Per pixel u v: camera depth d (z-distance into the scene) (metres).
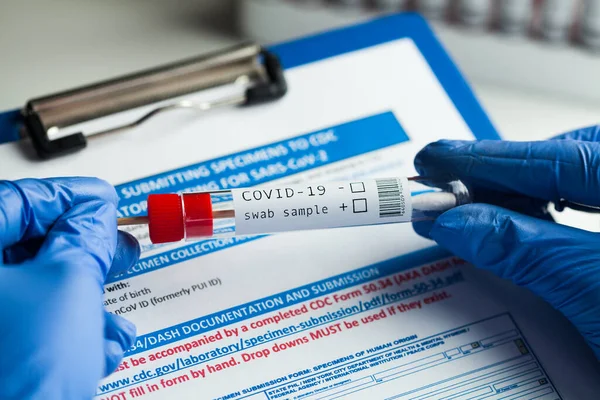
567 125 0.52
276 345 0.36
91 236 0.35
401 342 0.36
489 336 0.37
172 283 0.37
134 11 0.55
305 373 0.35
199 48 0.54
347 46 0.43
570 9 0.51
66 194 0.36
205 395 0.35
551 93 0.54
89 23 0.54
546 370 0.36
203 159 0.39
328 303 0.37
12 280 0.33
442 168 0.38
